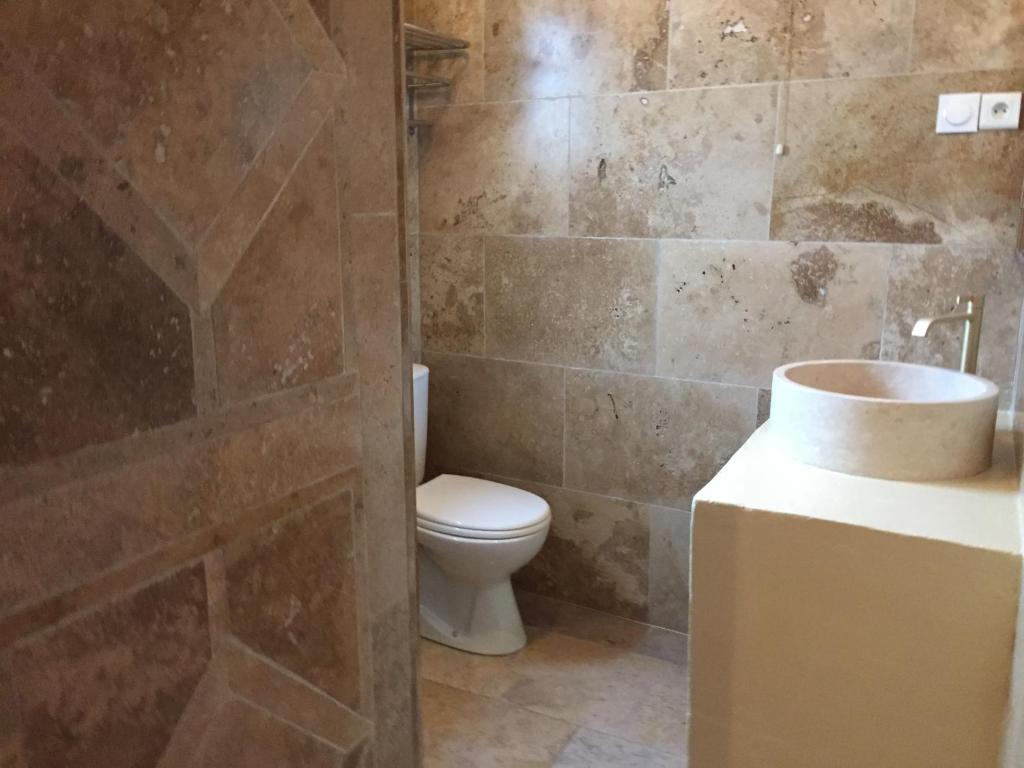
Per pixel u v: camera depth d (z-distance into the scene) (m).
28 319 0.55
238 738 0.76
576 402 2.61
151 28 0.61
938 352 2.09
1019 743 1.04
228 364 0.71
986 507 1.47
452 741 2.12
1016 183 1.94
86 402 0.59
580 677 2.40
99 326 0.60
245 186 0.70
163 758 0.68
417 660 1.01
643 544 2.60
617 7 2.32
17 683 0.57
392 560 0.94
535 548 2.43
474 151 2.62
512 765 2.03
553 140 2.48
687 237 2.34
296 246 0.76
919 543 1.35
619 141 2.38
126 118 0.60
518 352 2.68
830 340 2.22
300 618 0.82
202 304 0.68
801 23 2.10
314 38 0.76
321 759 0.86
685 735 2.14
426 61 2.63
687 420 2.45
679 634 2.60
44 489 0.57
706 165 2.28
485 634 2.52
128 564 0.64
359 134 0.82
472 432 2.82
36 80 0.54
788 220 2.21
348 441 0.85
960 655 1.36
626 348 2.50
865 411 1.61
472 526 2.34
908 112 2.02
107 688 0.63
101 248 0.59
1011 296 1.99
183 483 0.68
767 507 1.48
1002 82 1.91
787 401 1.74
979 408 1.58
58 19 0.55
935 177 2.02
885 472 1.62
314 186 0.77
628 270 2.45
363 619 0.90
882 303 2.13
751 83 2.18
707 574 1.55
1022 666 1.13
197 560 0.70
